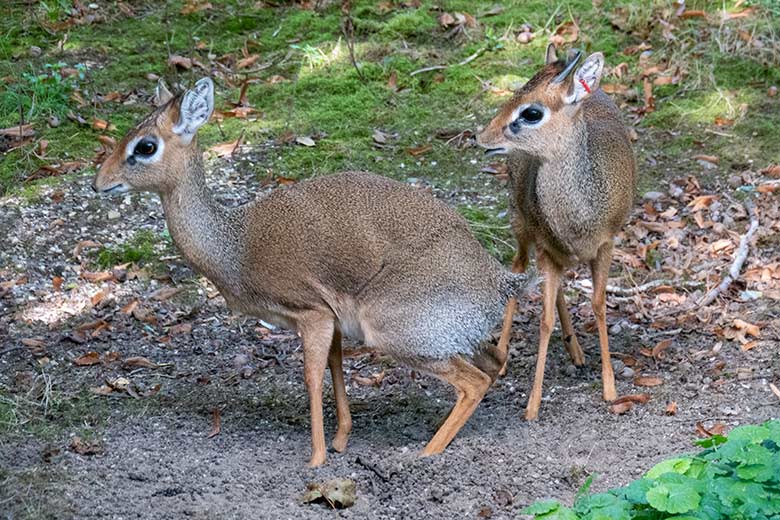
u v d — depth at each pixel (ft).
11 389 35.53
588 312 41.29
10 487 29.66
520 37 58.39
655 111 53.11
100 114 51.98
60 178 47.57
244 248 32.37
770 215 45.70
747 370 36.35
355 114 53.26
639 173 49.16
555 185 34.60
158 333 39.88
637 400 35.24
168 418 34.60
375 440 33.99
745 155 49.88
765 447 26.53
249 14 61.05
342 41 58.65
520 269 38.47
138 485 30.25
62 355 37.93
